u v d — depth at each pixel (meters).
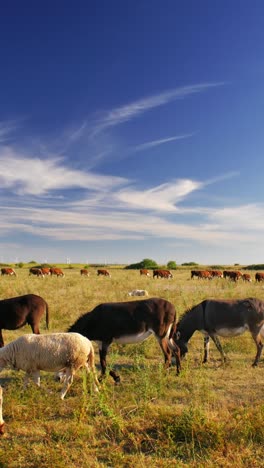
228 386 8.51
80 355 7.60
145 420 6.60
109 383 8.70
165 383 8.48
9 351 7.66
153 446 5.85
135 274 47.16
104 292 23.62
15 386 8.25
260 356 11.04
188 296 20.78
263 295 22.12
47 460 5.31
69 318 15.73
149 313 9.18
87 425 6.47
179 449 5.66
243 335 13.25
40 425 6.59
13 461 5.38
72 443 5.95
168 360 9.29
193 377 9.06
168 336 9.45
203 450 5.72
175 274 50.09
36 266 69.75
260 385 8.56
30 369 7.71
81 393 7.98
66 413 7.07
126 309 9.16
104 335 9.06
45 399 7.54
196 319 10.47
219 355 11.23
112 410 6.45
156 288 26.44
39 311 11.34
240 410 6.83
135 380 8.53
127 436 6.18
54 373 9.22
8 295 20.91
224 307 10.18
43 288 25.09
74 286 27.08
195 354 11.30
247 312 10.05
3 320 10.96
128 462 5.37
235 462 5.24
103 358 9.10
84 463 5.37
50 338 7.64
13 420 6.77
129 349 11.53
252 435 5.99
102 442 6.00
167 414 6.67
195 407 6.77
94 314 9.12
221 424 6.14
